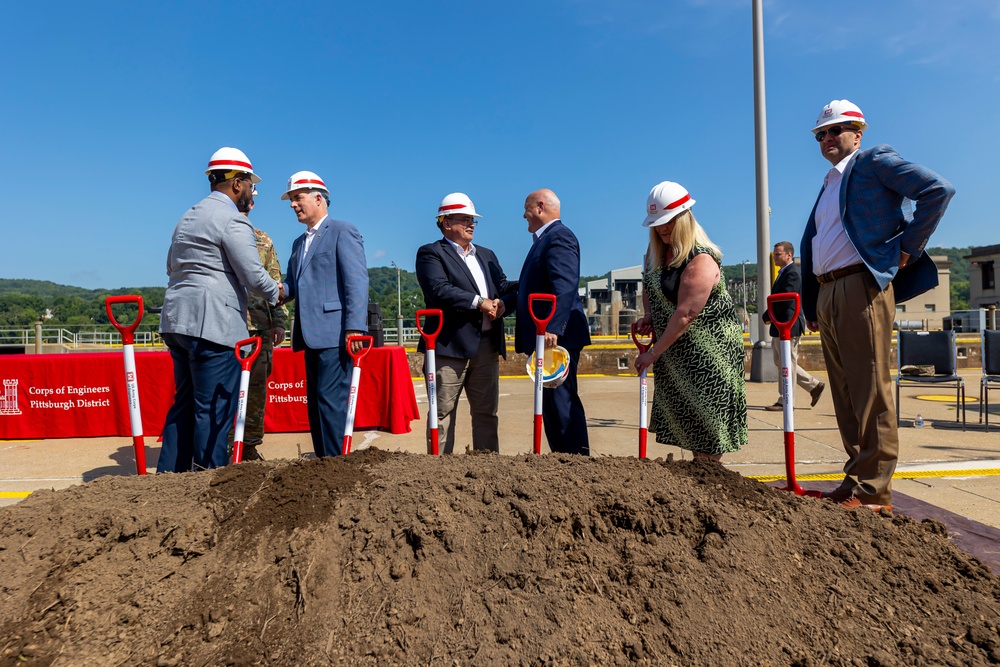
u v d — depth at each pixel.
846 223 2.71
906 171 2.53
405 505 2.04
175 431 3.19
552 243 3.40
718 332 2.75
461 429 5.85
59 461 4.82
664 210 2.71
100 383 5.72
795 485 2.60
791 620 1.76
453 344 3.63
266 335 4.48
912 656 1.66
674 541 1.98
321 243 3.47
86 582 1.89
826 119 2.91
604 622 1.71
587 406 7.73
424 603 1.77
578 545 1.95
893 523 2.22
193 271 3.08
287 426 5.82
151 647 1.71
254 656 1.65
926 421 6.04
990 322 13.94
